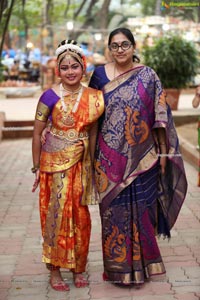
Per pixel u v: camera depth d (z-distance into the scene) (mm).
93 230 4875
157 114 3498
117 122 3484
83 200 3494
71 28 22203
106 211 3555
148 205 3568
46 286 3682
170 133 3547
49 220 3506
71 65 3383
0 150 9391
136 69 3506
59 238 3486
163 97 3518
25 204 5871
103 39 24625
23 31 28578
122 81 3482
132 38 3482
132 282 3576
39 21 26750
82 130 3473
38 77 22234
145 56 12367
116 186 3506
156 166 3609
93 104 3453
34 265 4070
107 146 3521
